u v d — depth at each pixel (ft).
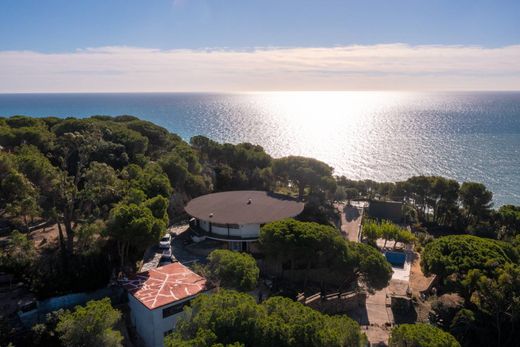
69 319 82.89
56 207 130.72
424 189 278.46
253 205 185.06
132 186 162.20
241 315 78.84
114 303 110.93
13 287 106.42
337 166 504.43
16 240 111.14
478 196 258.16
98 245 125.70
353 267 139.44
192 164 241.14
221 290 98.89
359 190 309.01
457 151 575.38
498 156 531.91
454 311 134.31
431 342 78.38
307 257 140.05
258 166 278.87
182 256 157.89
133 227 117.08
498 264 132.36
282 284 149.48
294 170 232.73
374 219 247.70
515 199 363.76
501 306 122.11
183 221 203.21
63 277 109.60
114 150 219.61
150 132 284.00
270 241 138.92
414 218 274.16
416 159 531.09
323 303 135.23
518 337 123.95
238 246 167.02
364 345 79.92
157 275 121.80
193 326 80.38
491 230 245.45
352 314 138.82
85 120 269.64
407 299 142.82
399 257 189.06
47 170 142.41
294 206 184.44
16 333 92.22
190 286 113.91
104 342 81.51
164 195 169.58
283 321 79.10
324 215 216.33
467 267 134.72
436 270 140.26
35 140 211.00
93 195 136.26
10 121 251.39
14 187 131.64
